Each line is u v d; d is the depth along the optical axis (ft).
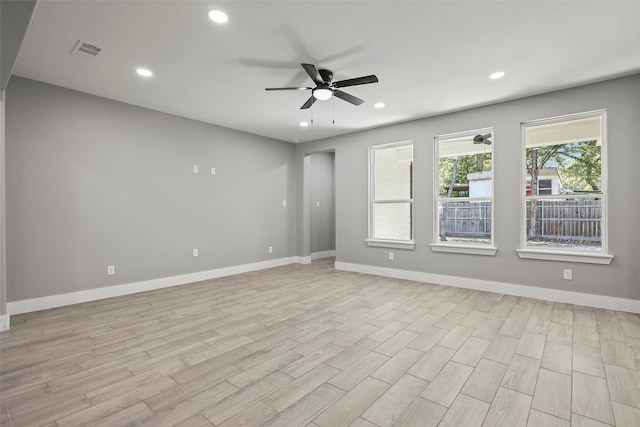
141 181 14.08
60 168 11.87
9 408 5.76
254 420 5.41
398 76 10.91
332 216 25.30
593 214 11.85
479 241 14.60
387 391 6.28
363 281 15.92
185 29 8.05
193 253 16.01
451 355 7.80
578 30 8.13
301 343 8.54
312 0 6.94
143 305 11.98
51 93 11.62
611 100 11.16
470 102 13.47
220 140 17.22
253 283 15.57
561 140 12.50
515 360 7.52
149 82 11.40
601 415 5.50
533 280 12.75
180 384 6.56
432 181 15.51
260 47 8.97
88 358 7.72
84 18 7.54
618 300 11.05
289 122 16.55
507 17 7.61
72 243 12.15
